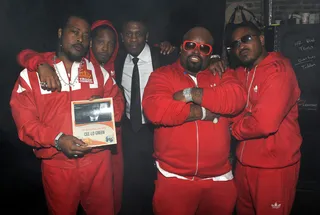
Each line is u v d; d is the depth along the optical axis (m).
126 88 3.55
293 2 5.27
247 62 2.74
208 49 2.62
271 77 2.57
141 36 3.40
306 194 4.14
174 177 2.58
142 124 3.53
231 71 2.75
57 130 2.51
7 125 5.73
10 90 6.10
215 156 2.56
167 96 2.53
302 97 4.45
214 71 2.70
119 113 2.79
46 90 2.49
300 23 4.87
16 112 2.47
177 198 2.62
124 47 3.54
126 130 3.58
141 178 3.82
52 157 2.54
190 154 2.54
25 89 2.47
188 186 2.59
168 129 2.57
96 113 2.47
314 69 4.39
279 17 5.34
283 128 2.66
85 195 2.70
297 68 4.45
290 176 2.71
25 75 2.50
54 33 5.78
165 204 2.64
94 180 2.66
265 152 2.64
